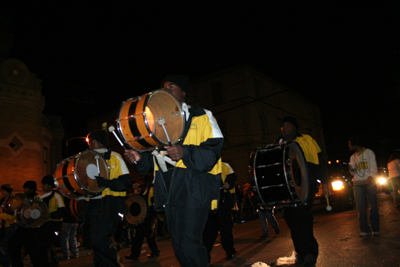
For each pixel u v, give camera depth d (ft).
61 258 27.84
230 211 18.94
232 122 98.17
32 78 47.75
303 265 14.23
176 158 8.54
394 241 17.40
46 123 54.85
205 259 8.70
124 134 8.94
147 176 23.98
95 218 14.23
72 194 14.43
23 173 44.68
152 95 8.82
